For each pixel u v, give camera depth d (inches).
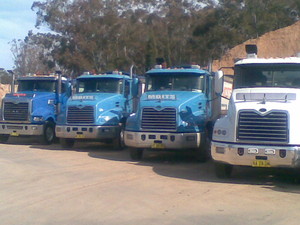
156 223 331.9
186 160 643.5
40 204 386.9
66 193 425.7
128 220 339.9
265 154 453.7
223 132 478.6
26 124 808.9
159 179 494.3
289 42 1651.1
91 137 722.2
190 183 474.0
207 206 379.2
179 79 647.1
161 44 1756.9
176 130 593.6
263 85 506.3
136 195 417.1
